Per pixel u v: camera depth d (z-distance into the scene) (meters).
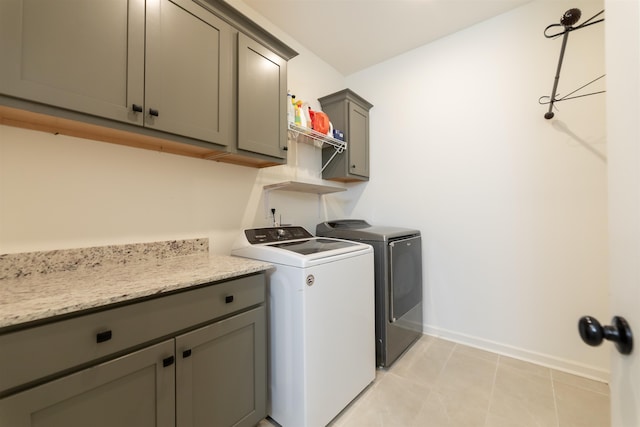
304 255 1.35
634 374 0.44
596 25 1.74
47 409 0.72
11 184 1.09
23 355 0.68
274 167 2.21
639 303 0.42
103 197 1.33
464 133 2.24
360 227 2.39
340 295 1.49
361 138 2.68
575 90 1.80
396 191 2.63
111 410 0.83
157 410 0.93
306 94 2.50
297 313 1.31
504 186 2.06
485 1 1.95
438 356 2.05
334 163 2.58
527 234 1.98
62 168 1.21
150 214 1.49
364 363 1.66
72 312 0.76
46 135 1.17
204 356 1.08
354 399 1.59
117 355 0.85
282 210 2.27
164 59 1.20
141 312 0.90
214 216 1.79
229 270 1.20
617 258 0.49
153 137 1.20
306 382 1.29
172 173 1.59
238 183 1.94
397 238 2.07
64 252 1.19
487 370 1.87
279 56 1.77
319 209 2.66
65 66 0.94
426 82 2.45
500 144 2.08
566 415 1.45
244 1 1.94
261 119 1.64
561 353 1.86
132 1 1.10
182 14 1.27
